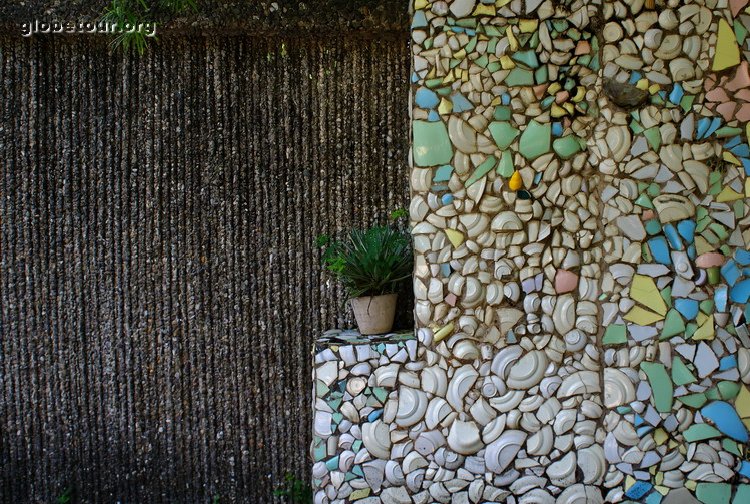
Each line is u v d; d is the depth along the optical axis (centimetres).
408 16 298
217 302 318
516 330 263
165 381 319
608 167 261
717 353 256
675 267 258
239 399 317
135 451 320
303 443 316
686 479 255
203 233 317
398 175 313
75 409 321
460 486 262
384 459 264
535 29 263
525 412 262
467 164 264
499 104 264
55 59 319
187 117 317
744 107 256
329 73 316
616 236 261
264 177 316
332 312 314
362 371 267
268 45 317
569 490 259
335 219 315
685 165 258
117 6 297
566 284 263
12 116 318
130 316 319
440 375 265
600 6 262
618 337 260
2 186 319
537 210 263
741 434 254
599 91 262
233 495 317
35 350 320
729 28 257
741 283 256
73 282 320
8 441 321
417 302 268
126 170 318
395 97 314
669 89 258
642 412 257
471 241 265
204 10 300
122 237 318
